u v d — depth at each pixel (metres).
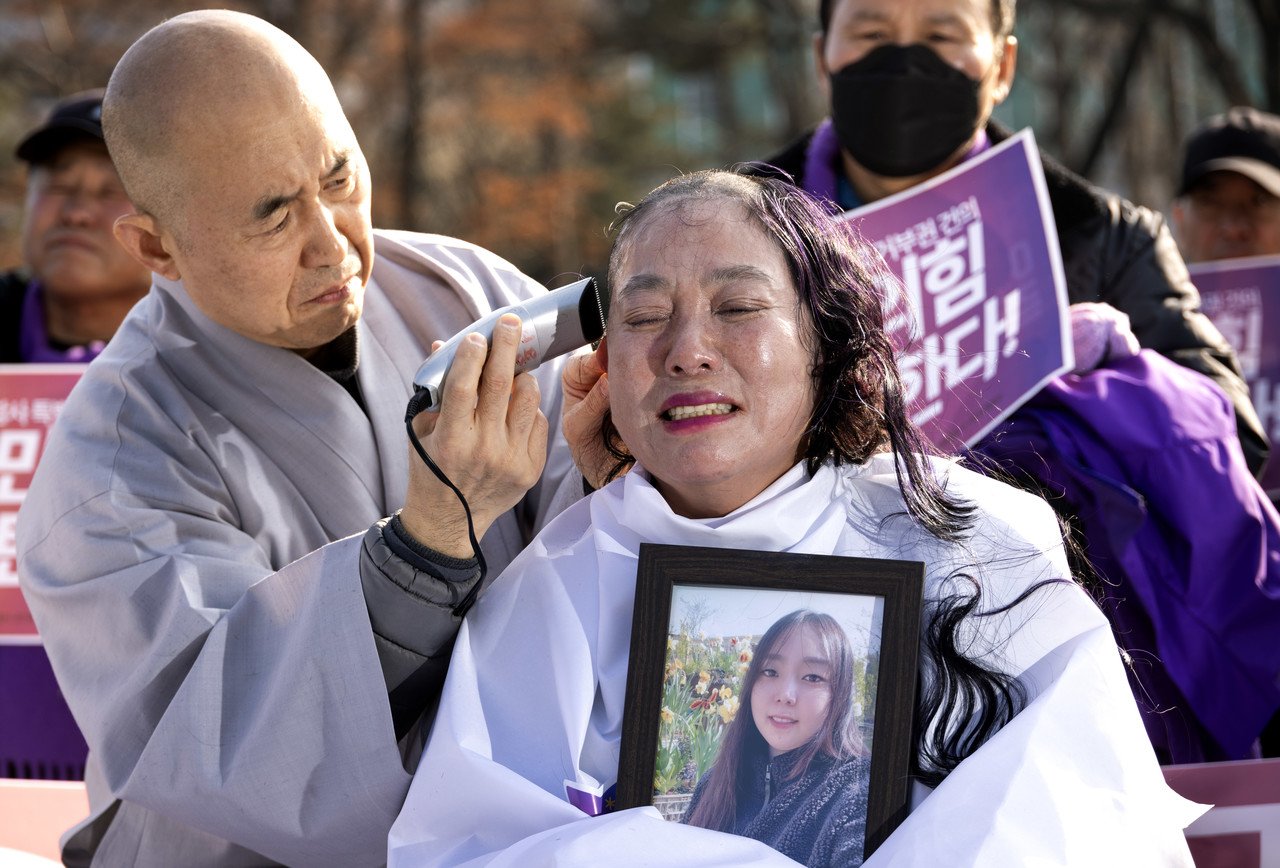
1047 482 2.74
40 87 15.96
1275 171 4.23
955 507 1.91
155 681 2.06
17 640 3.19
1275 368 3.57
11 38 15.80
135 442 2.25
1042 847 1.67
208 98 2.10
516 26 16.62
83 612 2.15
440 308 2.49
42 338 3.88
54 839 2.53
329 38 16.36
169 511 2.21
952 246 2.84
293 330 2.25
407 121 16.31
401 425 2.40
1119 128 14.80
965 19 3.06
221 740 1.99
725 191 1.95
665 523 1.90
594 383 2.19
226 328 2.31
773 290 1.88
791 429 1.88
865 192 3.24
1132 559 2.72
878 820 1.74
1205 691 2.73
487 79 16.77
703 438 1.85
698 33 17.97
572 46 17.20
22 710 3.18
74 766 3.18
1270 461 3.54
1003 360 2.78
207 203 2.12
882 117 3.07
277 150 2.11
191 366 2.32
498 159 17.61
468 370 1.87
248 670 2.02
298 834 1.97
